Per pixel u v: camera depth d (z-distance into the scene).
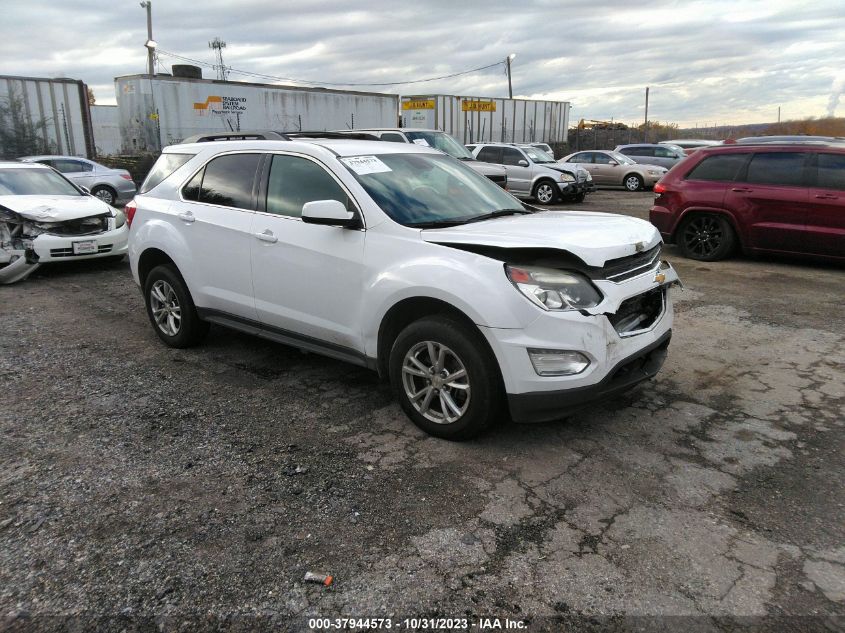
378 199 3.96
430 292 3.49
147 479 3.30
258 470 3.38
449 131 29.83
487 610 2.37
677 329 5.87
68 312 6.77
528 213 4.52
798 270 8.27
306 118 25.52
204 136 6.00
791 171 8.17
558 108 38.97
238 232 4.61
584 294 3.30
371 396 4.39
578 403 3.33
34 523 2.92
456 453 3.55
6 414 4.13
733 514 2.95
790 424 3.89
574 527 2.86
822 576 2.52
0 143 19.59
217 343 5.62
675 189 9.10
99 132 26.09
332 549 2.72
